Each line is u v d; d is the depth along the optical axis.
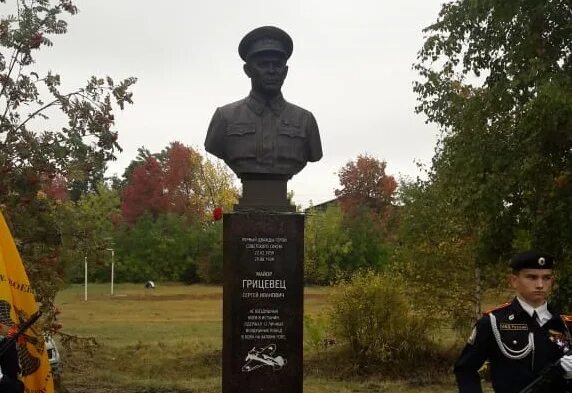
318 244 35.94
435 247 12.81
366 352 12.59
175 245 40.12
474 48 9.30
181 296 31.84
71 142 7.65
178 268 40.03
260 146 7.51
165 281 40.00
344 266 35.81
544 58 8.45
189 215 44.47
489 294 13.10
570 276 8.66
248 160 7.50
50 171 7.71
